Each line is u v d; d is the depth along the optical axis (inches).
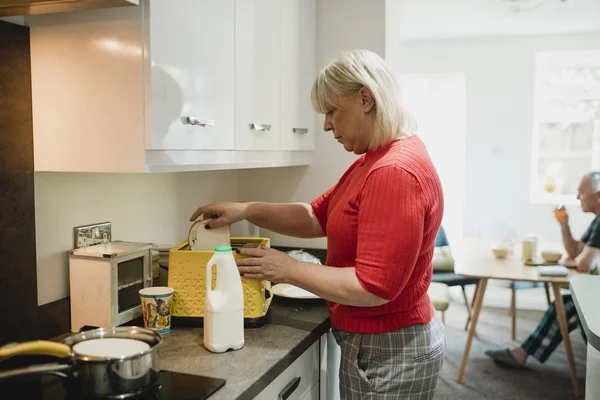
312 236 76.5
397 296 56.2
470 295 217.0
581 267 134.3
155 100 54.5
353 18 95.1
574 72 200.4
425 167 55.1
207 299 57.6
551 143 205.0
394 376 59.6
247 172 104.4
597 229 135.2
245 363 54.6
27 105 58.4
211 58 64.0
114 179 74.2
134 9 53.3
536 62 202.5
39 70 58.2
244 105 71.9
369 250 53.6
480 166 212.1
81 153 57.1
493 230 190.9
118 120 55.1
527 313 199.8
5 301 58.2
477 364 151.5
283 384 58.9
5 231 57.6
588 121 200.2
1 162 56.3
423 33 200.1
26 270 60.2
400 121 58.3
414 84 216.8
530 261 143.6
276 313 71.5
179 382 49.6
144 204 80.7
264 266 59.2
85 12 55.4
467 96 209.9
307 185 100.5
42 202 63.0
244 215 72.2
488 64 207.2
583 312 71.9
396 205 52.8
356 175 62.7
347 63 57.4
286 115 85.1
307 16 92.8
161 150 56.6
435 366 61.5
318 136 98.8
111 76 55.0
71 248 67.3
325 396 73.4
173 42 57.0
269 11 78.2
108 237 72.9
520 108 205.6
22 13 53.8
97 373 43.8
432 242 58.2
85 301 63.4
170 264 65.1
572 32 197.2
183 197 90.0
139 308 66.6
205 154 64.2
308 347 63.3
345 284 54.5
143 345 49.1
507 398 129.7
